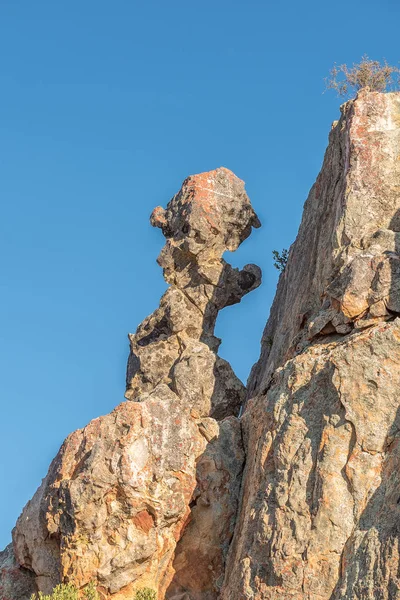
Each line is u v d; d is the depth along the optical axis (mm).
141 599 55594
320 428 53594
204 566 58625
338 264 60375
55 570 59375
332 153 69500
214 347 75000
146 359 74438
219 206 75625
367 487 51344
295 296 68312
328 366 54469
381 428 52000
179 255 76000
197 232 75125
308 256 69188
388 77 72750
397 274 56812
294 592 51062
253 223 76938
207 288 75438
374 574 48781
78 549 57312
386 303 56375
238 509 59281
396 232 59906
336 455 52312
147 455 58250
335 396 53562
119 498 57469
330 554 50938
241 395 70938
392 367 52781
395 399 52281
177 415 59750
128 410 59094
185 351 71938
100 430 58969
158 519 57469
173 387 70688
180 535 58625
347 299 57125
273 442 55125
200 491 59250
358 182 62156
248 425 61219
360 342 53500
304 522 52062
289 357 61812
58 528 58375
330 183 68625
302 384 55156
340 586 49844
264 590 51938
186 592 58125
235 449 60750
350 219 61344
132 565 57000
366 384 52781
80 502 57219
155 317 75562
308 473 52906
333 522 51281
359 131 63594
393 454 51406
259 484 55156
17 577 61812
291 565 51500
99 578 56656
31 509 61281
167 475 58375
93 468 57594
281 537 52250
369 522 50594
